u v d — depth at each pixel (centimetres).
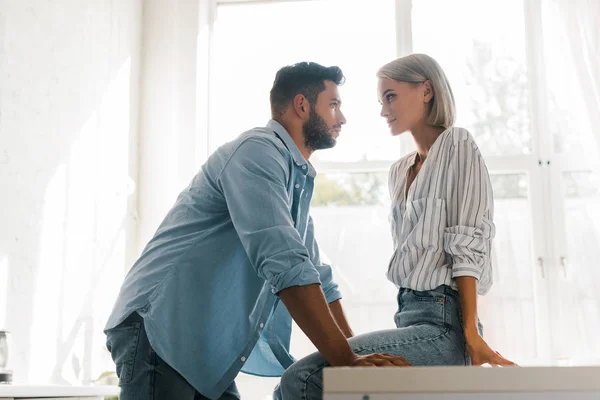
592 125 343
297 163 177
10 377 213
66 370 287
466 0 376
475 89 367
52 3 289
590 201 346
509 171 357
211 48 390
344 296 353
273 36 388
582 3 353
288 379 146
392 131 170
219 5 394
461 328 151
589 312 336
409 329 148
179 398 164
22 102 264
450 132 161
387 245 356
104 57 336
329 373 93
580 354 332
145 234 363
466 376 91
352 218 361
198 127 373
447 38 373
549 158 354
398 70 168
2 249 248
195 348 166
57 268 284
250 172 161
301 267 144
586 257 341
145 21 384
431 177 159
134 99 368
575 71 349
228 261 172
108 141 336
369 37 381
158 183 366
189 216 176
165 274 169
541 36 366
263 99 383
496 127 362
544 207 350
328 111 184
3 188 250
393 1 382
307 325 141
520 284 343
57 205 286
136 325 166
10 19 260
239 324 171
